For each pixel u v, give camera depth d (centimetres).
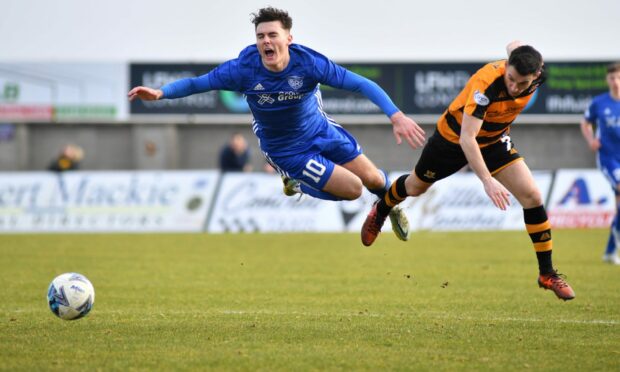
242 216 6744
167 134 9644
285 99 2603
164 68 9469
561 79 9275
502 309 2880
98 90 9531
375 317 2697
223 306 2967
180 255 4856
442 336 2353
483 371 1947
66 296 2447
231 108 9594
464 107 2489
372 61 9300
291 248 5269
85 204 6862
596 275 3847
